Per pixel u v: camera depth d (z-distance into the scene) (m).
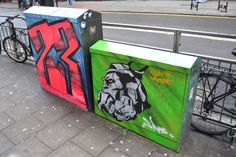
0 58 6.39
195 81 2.83
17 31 5.82
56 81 4.16
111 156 2.98
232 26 9.55
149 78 2.81
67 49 3.57
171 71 2.58
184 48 7.12
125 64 2.95
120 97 3.24
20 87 4.75
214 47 7.12
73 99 4.04
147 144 3.16
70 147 3.14
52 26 3.60
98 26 3.51
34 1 18.36
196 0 15.11
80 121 3.65
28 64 5.92
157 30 3.55
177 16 11.91
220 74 3.08
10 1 24.52
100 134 3.37
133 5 16.31
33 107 4.05
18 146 3.19
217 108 3.36
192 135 3.31
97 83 3.44
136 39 8.42
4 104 4.17
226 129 3.21
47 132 3.44
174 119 2.82
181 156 2.96
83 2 19.91
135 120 3.25
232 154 2.96
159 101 2.86
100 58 3.18
